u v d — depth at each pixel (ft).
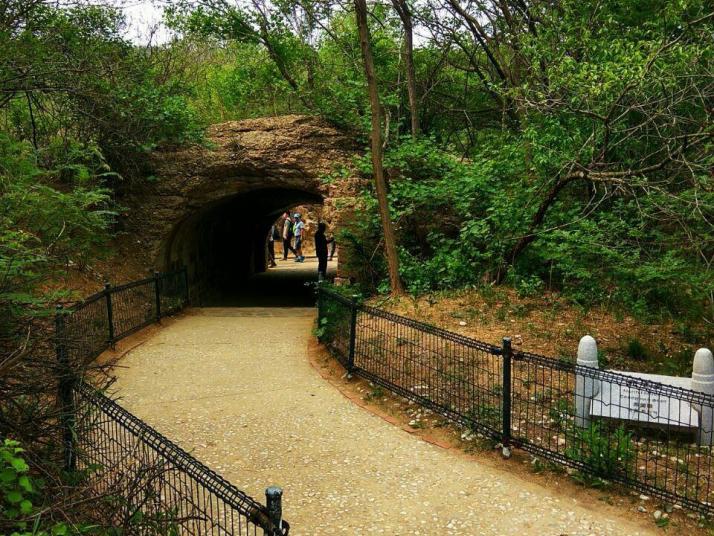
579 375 17.48
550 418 19.42
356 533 13.92
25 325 15.55
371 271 43.27
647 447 17.12
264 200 69.51
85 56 31.48
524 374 22.63
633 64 23.31
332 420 21.08
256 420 20.99
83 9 33.53
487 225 36.63
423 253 44.19
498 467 17.46
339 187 45.16
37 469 13.24
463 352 25.03
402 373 24.06
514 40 41.75
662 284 28.63
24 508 10.10
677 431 17.69
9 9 25.49
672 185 26.86
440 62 59.98
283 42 59.00
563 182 30.68
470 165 42.70
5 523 10.16
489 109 61.82
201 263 58.34
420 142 45.65
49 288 32.27
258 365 28.32
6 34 25.30
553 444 18.02
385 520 14.51
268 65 64.13
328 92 54.95
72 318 24.84
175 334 35.70
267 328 37.86
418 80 62.03
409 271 38.81
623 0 31.96
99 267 41.19
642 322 30.01
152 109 41.96
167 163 47.06
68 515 10.78
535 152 32.60
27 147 24.25
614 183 25.95
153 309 39.40
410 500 15.51
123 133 40.27
